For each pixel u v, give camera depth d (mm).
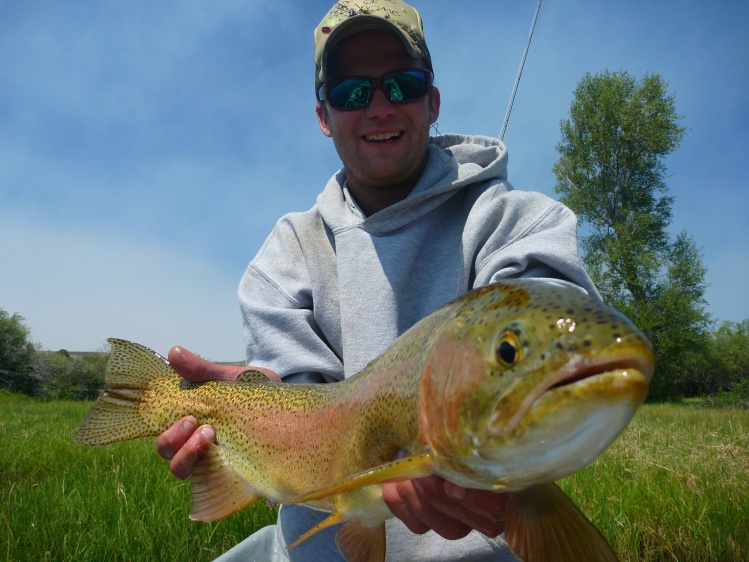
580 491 1107
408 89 697
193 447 631
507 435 302
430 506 394
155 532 969
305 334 720
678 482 1145
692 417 3516
